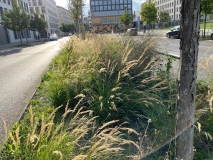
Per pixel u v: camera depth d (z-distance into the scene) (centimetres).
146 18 3469
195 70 149
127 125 296
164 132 250
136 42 491
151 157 217
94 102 326
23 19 2911
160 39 555
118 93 307
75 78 380
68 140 209
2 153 204
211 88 266
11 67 1005
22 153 192
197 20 137
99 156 197
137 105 320
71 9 2084
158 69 418
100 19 6359
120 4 6278
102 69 327
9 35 3753
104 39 545
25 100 457
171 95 304
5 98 488
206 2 1683
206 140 239
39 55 1519
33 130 182
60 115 325
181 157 176
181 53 150
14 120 347
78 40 708
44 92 476
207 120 248
